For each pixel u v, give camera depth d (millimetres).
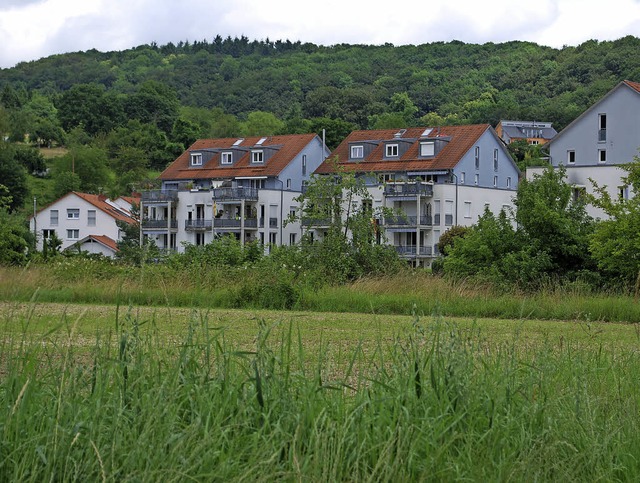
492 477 7434
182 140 172125
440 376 8375
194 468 6758
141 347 8164
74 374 7566
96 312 21938
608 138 81750
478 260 34188
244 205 90562
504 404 8484
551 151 84375
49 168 149750
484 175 90375
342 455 7219
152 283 28859
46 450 6664
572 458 7812
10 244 44219
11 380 7262
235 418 7449
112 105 189375
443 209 81750
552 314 25828
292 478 6848
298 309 27500
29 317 8016
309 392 7859
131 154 149750
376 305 27172
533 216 33594
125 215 109250
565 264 33875
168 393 7375
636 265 30922
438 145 88375
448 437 7738
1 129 124062
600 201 33219
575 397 8789
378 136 96188
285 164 95750
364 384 8695
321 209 37469
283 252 33438
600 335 18297
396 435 7516
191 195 93750
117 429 6844
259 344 8266
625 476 8047
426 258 81812
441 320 9188
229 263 37062
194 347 8367
